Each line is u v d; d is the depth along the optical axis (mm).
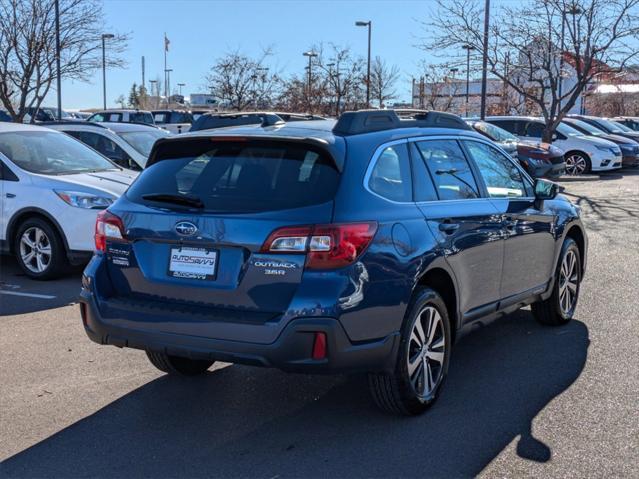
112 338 4352
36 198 8320
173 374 5375
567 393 4934
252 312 4012
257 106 28531
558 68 20344
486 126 19172
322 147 4199
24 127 9430
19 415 4645
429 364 4645
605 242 10836
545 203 6270
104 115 27281
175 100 50375
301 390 5074
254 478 3824
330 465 3947
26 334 6379
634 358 5672
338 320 3893
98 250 4598
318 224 3934
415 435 4305
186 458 4062
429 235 4531
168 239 4230
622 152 23969
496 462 3945
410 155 4766
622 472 3822
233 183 4281
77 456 4094
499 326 6633
